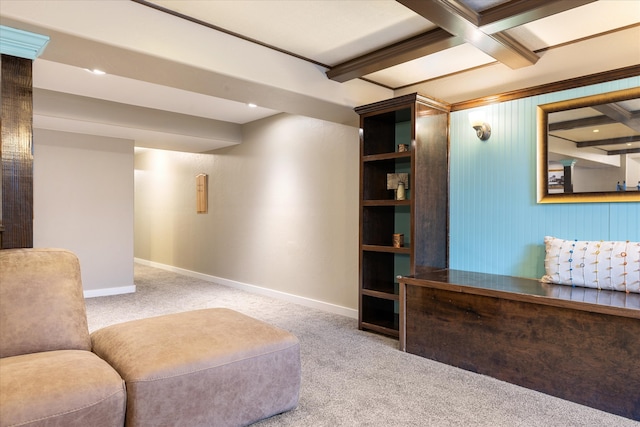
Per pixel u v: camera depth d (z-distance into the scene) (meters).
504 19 2.22
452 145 3.40
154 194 7.77
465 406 2.14
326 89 3.30
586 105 2.65
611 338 2.06
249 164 5.43
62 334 1.81
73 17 2.10
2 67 2.23
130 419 1.58
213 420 1.78
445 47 2.69
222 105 4.56
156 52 2.38
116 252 5.23
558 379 2.24
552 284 2.65
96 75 3.54
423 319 2.89
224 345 1.88
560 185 2.78
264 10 2.38
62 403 1.39
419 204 3.14
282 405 2.02
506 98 3.05
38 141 4.73
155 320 2.17
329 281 4.30
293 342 2.08
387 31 2.65
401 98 3.17
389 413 2.06
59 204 4.86
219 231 6.02
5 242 2.29
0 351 1.65
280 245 4.93
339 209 4.21
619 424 1.95
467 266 3.30
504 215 3.08
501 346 2.48
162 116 4.82
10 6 1.93
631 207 2.48
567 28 2.54
